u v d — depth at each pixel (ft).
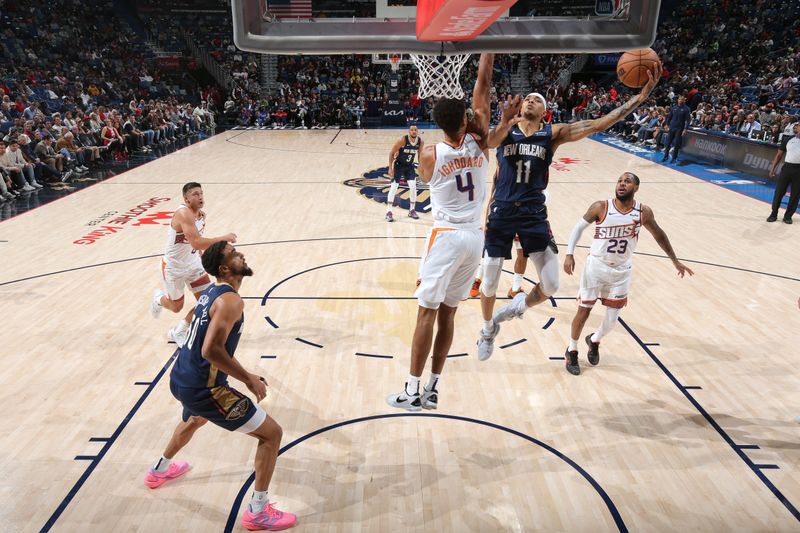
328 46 6.45
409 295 22.04
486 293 13.76
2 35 69.51
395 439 13.83
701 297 22.16
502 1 4.66
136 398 15.39
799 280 23.84
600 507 11.71
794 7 79.51
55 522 11.22
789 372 16.93
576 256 26.66
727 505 11.78
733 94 66.90
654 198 37.60
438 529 11.13
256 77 88.69
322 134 71.05
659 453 13.39
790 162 30.71
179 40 91.81
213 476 12.57
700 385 16.26
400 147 30.25
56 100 61.93
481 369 16.97
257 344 18.25
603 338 18.93
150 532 11.03
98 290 22.38
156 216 32.63
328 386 16.02
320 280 23.43
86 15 84.74
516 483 12.39
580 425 14.43
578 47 6.27
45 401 15.19
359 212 33.76
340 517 11.42
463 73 85.87
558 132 13.17
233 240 17.06
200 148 59.00
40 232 29.60
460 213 10.68
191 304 21.01
